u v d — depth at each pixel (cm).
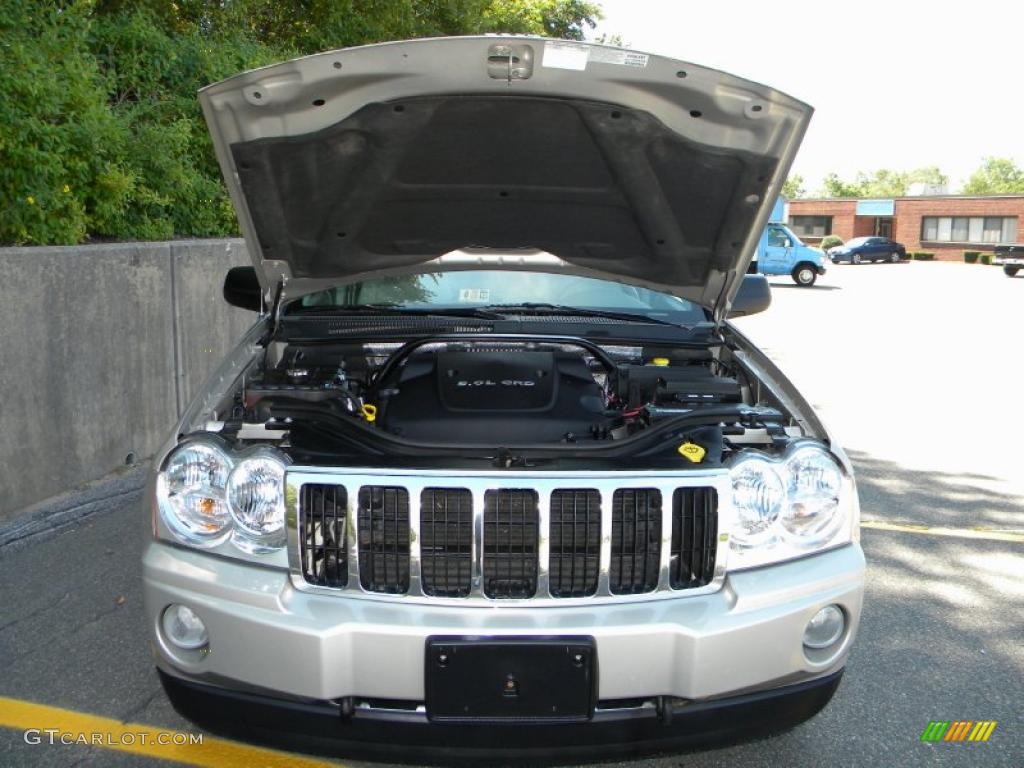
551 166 321
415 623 244
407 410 313
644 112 289
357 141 303
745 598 254
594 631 243
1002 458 697
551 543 256
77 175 652
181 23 977
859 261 4584
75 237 629
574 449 274
